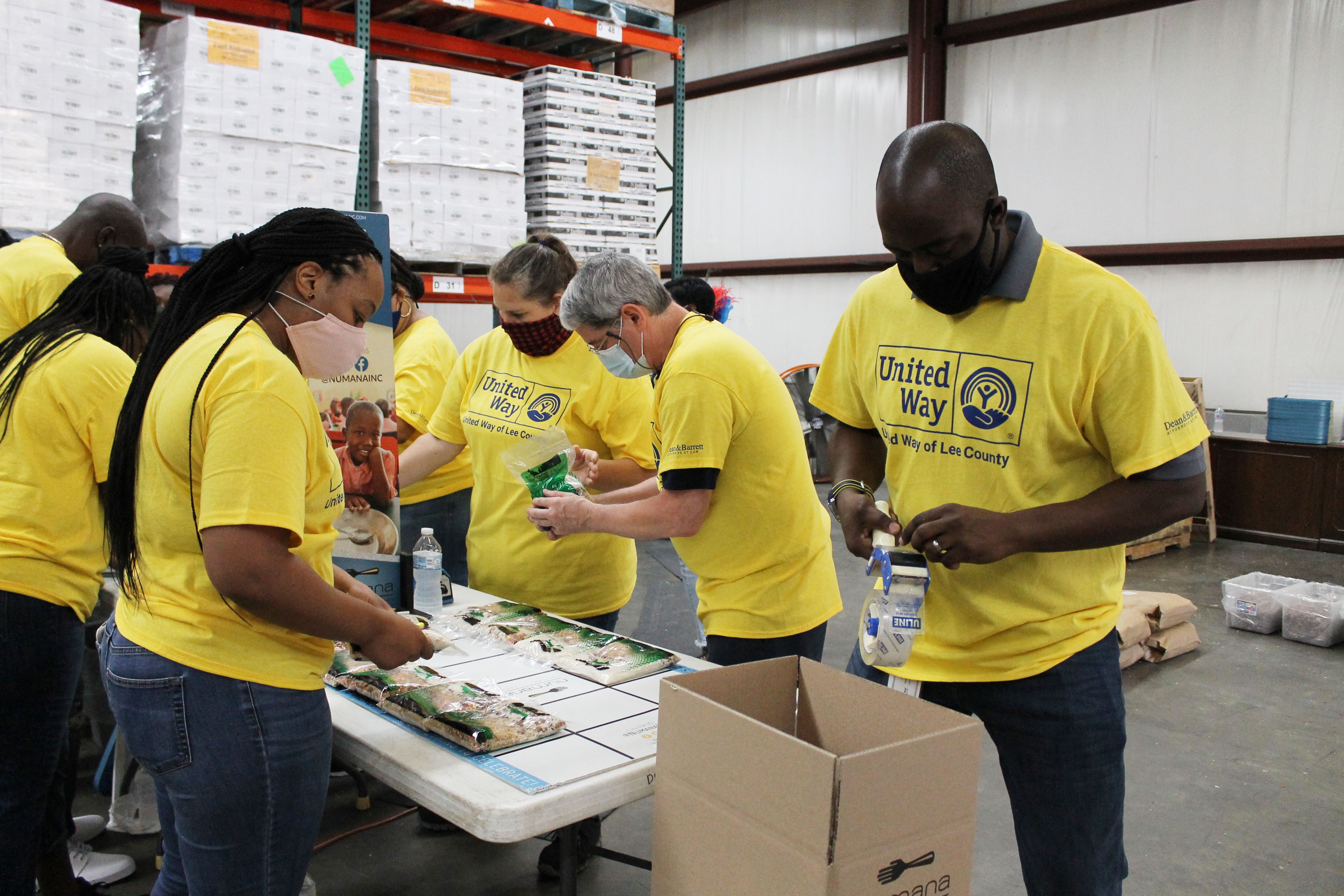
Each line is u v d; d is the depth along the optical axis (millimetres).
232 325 1205
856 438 1713
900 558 1410
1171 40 6793
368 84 3627
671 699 1186
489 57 4422
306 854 1314
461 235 3797
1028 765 1500
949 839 1080
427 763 1356
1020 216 1413
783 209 9266
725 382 1771
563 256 2283
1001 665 1475
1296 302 6461
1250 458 6500
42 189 2877
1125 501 1350
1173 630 4359
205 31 3109
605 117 4223
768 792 1039
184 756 1202
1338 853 2672
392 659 1320
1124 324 1323
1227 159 6641
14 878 1817
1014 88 7633
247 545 1123
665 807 1205
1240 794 3025
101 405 1814
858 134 8648
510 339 2418
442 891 2398
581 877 2477
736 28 9492
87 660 2824
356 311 1319
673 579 5508
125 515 1244
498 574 2426
